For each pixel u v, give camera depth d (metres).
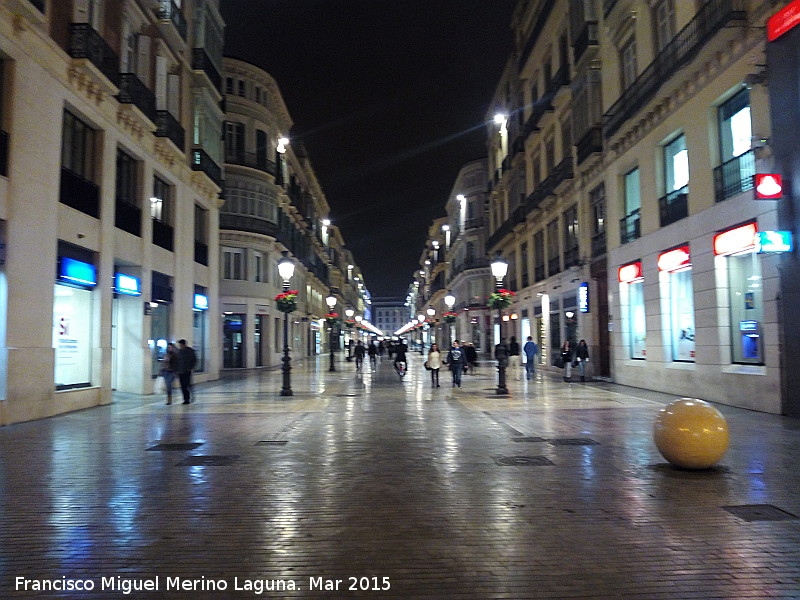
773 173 11.55
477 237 57.69
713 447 6.94
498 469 7.40
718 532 4.93
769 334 12.05
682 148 16.12
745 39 12.63
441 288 83.81
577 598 3.72
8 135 11.84
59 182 13.45
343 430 10.74
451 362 20.59
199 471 7.40
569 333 25.72
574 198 24.42
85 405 14.34
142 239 18.08
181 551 4.58
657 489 6.30
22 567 4.27
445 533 4.97
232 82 35.62
